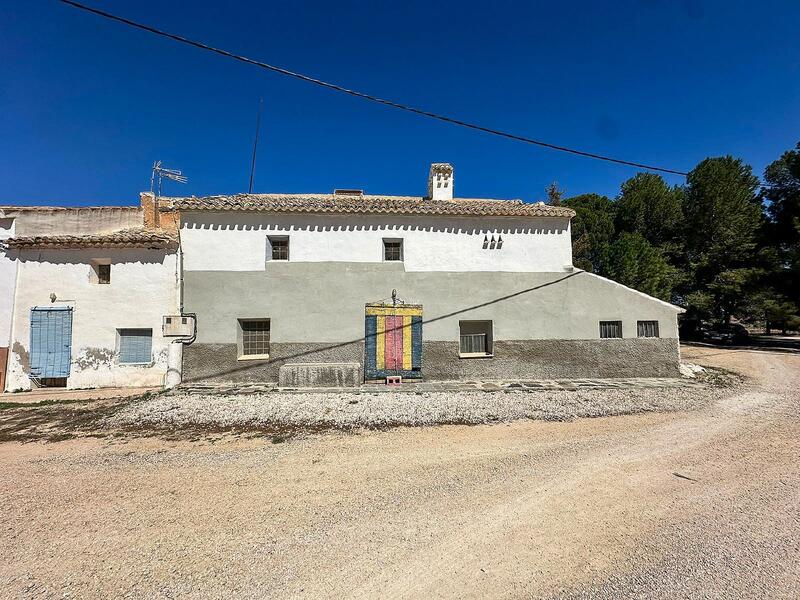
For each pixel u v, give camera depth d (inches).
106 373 442.9
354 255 464.8
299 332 453.1
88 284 449.7
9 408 346.9
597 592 117.3
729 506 169.8
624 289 482.6
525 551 138.2
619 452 236.4
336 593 117.5
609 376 473.7
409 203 496.4
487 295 475.5
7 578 124.9
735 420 302.8
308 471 210.1
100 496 181.6
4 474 207.5
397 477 201.9
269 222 458.6
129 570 128.6
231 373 441.7
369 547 141.1
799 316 944.3
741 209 1071.0
